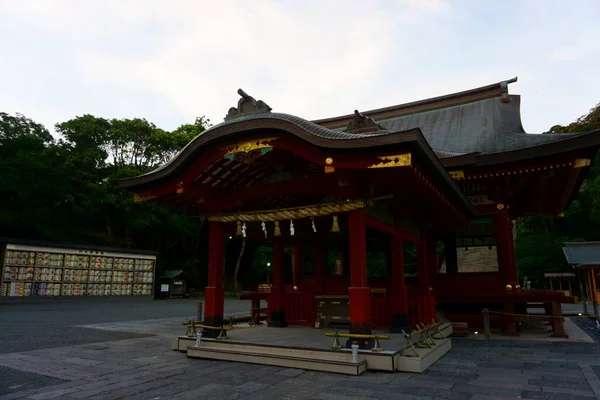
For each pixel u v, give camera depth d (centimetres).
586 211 4241
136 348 894
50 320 1534
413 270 2433
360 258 703
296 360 681
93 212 3738
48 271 2603
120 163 4281
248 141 745
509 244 1359
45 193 3212
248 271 4900
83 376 627
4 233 3088
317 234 1239
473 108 1880
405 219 1033
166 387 562
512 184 1367
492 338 1141
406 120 2061
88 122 4228
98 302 2738
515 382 594
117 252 3042
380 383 582
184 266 4150
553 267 3766
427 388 555
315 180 779
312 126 710
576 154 1199
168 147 4331
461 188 1448
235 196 874
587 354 862
